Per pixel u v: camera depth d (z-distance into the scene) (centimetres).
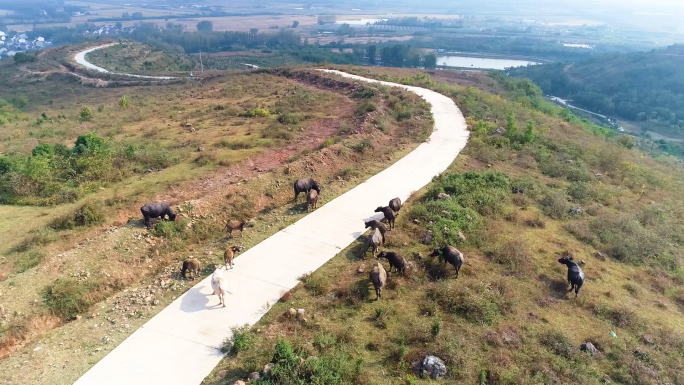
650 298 1343
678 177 2950
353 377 913
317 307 1149
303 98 3797
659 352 1087
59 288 1173
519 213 1748
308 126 2895
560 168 2330
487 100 4059
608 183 2327
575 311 1211
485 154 2398
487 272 1338
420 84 4712
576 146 2784
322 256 1392
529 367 978
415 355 983
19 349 1018
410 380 908
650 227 1831
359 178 2038
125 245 1388
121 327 1075
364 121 2767
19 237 1502
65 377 916
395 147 2472
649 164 3147
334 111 3359
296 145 2491
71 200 1822
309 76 5034
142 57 10369
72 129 3244
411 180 2023
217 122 3166
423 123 2947
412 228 1562
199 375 929
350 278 1282
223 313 1120
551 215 1792
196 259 1340
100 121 3562
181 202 1709
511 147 2627
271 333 1051
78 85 6894
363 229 1570
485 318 1121
